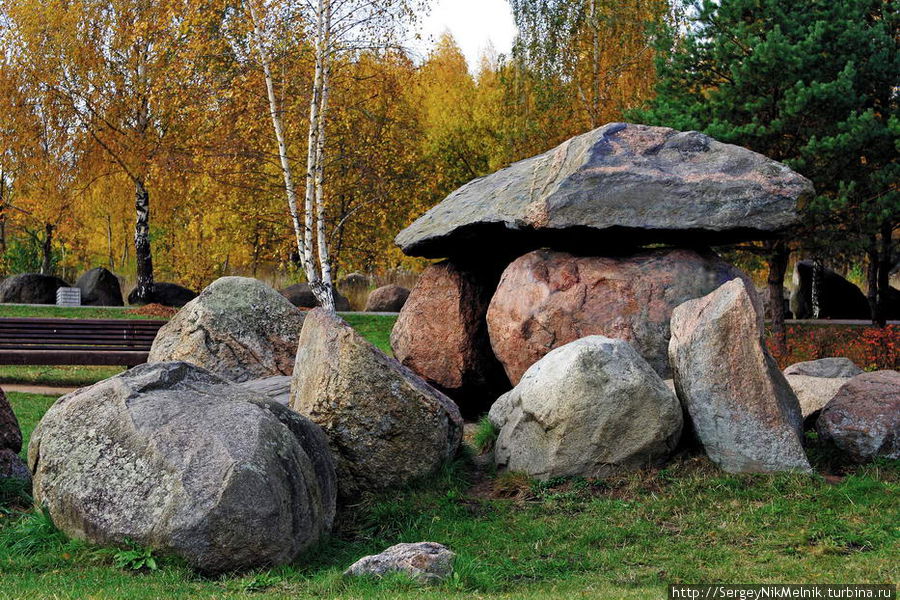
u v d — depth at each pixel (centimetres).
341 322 778
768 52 1664
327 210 2864
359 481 738
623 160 962
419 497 729
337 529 690
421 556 556
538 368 793
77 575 543
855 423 780
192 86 2141
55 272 3709
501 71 2995
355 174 2567
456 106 3847
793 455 727
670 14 2467
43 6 2641
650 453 743
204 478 566
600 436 738
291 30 1959
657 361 924
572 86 2666
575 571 585
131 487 579
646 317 934
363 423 737
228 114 2059
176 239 3416
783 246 1808
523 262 1012
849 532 623
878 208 1728
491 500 734
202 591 520
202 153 2227
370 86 2328
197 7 1967
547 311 959
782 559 584
